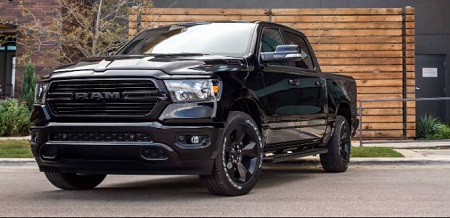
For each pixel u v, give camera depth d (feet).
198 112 19.65
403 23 53.16
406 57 52.54
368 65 52.44
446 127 55.83
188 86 19.80
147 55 22.72
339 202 20.29
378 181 27.20
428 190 23.80
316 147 29.40
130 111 19.66
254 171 21.99
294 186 25.18
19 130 53.31
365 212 18.17
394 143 48.01
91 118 19.97
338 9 52.39
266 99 23.04
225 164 20.56
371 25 52.47
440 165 35.65
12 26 58.23
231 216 17.31
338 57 52.39
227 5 60.90
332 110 29.60
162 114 19.40
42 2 56.80
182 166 19.57
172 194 22.57
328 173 31.35
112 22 48.37
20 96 55.88
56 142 20.30
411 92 52.39
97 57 22.74
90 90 20.13
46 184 26.43
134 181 28.27
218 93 20.30
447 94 61.72
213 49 23.84
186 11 51.80
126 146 19.36
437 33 61.67
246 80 21.91
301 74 26.50
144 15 51.06
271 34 26.12
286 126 24.80
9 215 17.58
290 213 17.89
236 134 21.18
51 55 55.77
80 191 23.79
